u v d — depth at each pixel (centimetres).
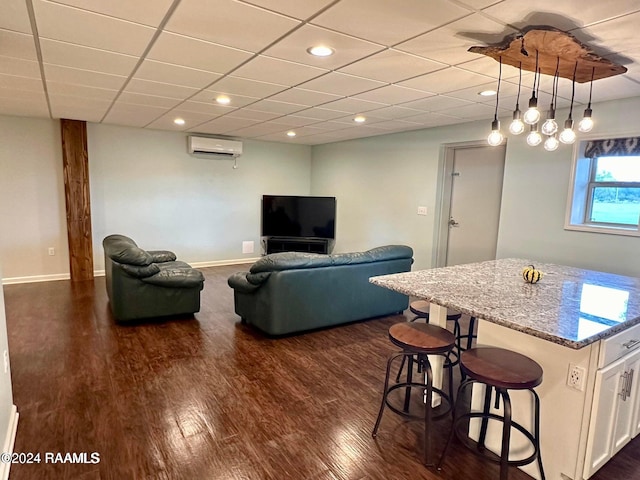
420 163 557
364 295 411
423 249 559
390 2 184
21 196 537
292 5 189
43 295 492
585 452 186
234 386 280
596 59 230
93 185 584
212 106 428
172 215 656
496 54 231
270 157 748
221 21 208
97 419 235
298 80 319
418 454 214
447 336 219
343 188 709
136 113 480
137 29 220
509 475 202
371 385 286
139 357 323
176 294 409
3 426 198
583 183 395
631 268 356
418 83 321
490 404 217
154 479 188
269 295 358
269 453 210
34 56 266
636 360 204
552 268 312
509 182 446
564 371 188
